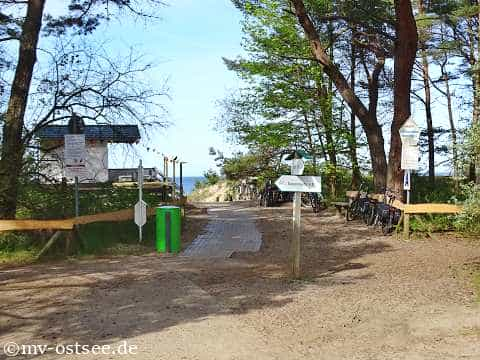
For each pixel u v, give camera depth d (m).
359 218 18.84
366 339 6.61
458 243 13.72
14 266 11.12
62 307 7.95
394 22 17.61
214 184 42.41
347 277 10.11
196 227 17.16
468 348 6.15
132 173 28.92
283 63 22.72
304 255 12.60
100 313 7.63
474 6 19.55
